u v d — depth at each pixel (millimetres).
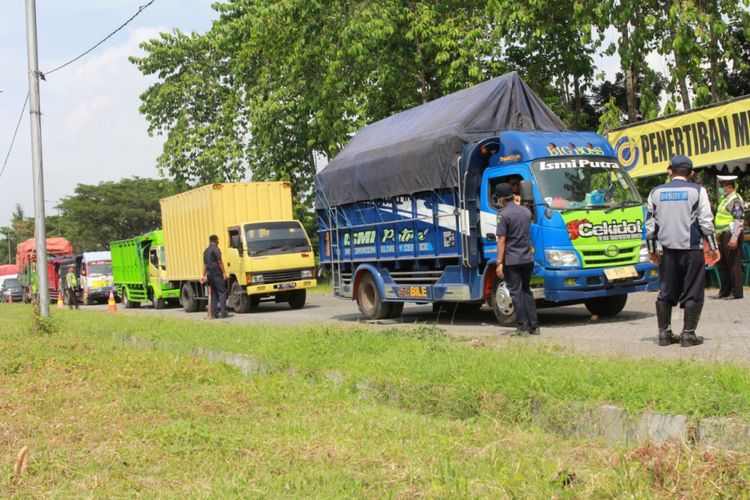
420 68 27859
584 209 12086
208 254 19672
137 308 32031
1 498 4453
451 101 14578
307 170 35031
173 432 5895
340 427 6090
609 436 5645
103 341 14227
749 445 4820
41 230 18656
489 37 26531
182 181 39938
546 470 4520
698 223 8711
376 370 8047
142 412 7035
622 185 12781
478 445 5492
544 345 8625
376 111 29484
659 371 6441
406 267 15094
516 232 10906
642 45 20172
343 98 28750
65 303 40562
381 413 6684
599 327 11836
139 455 5344
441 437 5621
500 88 13695
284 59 30047
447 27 26797
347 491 4406
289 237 22688
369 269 15859
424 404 6965
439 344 9078
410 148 14172
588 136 13125
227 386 8312
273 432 6012
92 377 9305
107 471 4973
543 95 26562
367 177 15453
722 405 5266
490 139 13047
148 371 9445
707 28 19672
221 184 23078
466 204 13086
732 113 16094
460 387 6816
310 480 4625
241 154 38062
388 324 15000
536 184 12242
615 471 4406
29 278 48219
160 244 29156
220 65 41062
